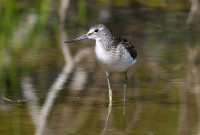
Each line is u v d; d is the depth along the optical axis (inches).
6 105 508.1
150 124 460.1
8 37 824.9
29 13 949.8
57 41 808.9
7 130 434.3
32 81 594.2
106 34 538.9
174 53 737.6
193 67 665.6
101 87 584.7
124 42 542.0
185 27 898.1
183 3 1040.2
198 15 919.0
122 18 948.6
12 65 662.5
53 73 631.2
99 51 538.6
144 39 818.2
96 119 474.6
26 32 855.7
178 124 457.4
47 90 562.3
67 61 692.7
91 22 924.6
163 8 1019.3
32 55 719.1
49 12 976.3
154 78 620.7
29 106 506.3
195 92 559.2
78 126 452.4
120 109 508.1
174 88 576.4
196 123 461.7
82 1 972.6
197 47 774.5
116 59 532.4
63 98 537.0
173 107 511.5
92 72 645.9
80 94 554.6
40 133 428.5
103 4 1032.2
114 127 453.1
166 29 884.0
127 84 600.4
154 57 714.8
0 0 924.6
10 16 914.7
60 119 470.3
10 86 573.3
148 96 552.1
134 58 559.2
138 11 999.0
